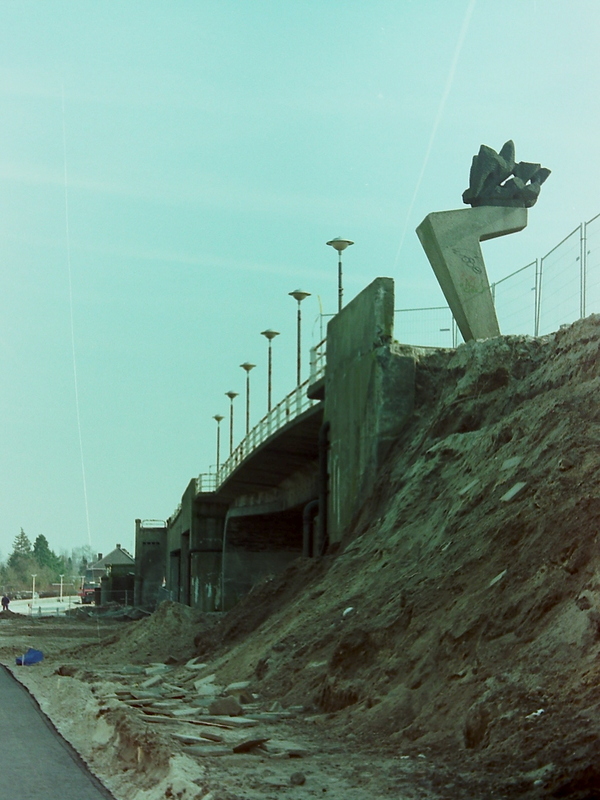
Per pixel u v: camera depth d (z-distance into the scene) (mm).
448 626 16438
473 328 31656
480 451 23734
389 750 14359
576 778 10617
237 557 65875
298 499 52656
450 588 17891
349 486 33031
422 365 31578
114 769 15086
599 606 13320
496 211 32812
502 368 27328
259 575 65625
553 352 24969
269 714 18859
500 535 17766
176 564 105500
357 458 32344
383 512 28078
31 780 14156
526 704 12734
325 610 23953
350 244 40031
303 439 44094
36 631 63688
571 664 12969
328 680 18984
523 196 33156
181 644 37188
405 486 27094
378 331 31703
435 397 30797
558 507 16609
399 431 30953
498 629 15102
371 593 22375
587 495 16031
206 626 38906
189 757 14133
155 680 26625
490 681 13930
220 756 14539
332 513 34969
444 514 22422
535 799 10656
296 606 26453
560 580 14711
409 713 15531
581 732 11430
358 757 14180
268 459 50125
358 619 21141
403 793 11672
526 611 14875
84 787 13625
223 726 17750
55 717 21547
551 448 19391
